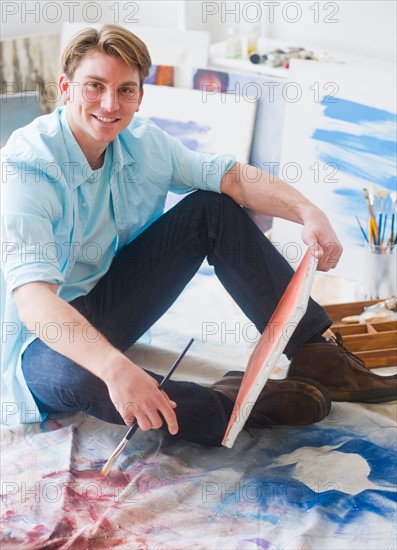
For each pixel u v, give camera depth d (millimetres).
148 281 1761
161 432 1698
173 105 2707
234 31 2699
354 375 1771
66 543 1402
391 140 2307
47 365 1593
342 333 1999
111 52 1530
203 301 2266
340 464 1603
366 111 2334
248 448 1662
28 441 1680
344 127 2373
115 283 1763
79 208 1657
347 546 1395
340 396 1778
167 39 2738
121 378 1420
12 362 1676
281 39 2793
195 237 1757
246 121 2615
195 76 2703
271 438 1689
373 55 2605
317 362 1766
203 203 1755
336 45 2676
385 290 2252
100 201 1698
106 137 1587
